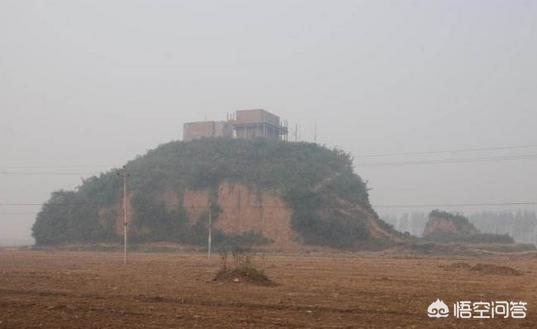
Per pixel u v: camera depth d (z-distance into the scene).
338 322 20.75
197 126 158.75
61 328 18.84
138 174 135.12
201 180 129.75
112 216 128.25
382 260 77.75
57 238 130.00
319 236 114.56
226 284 35.97
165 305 25.22
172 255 92.38
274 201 121.94
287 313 23.00
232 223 121.62
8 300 26.52
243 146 141.12
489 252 102.94
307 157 138.50
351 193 131.38
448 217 138.00
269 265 60.56
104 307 24.27
